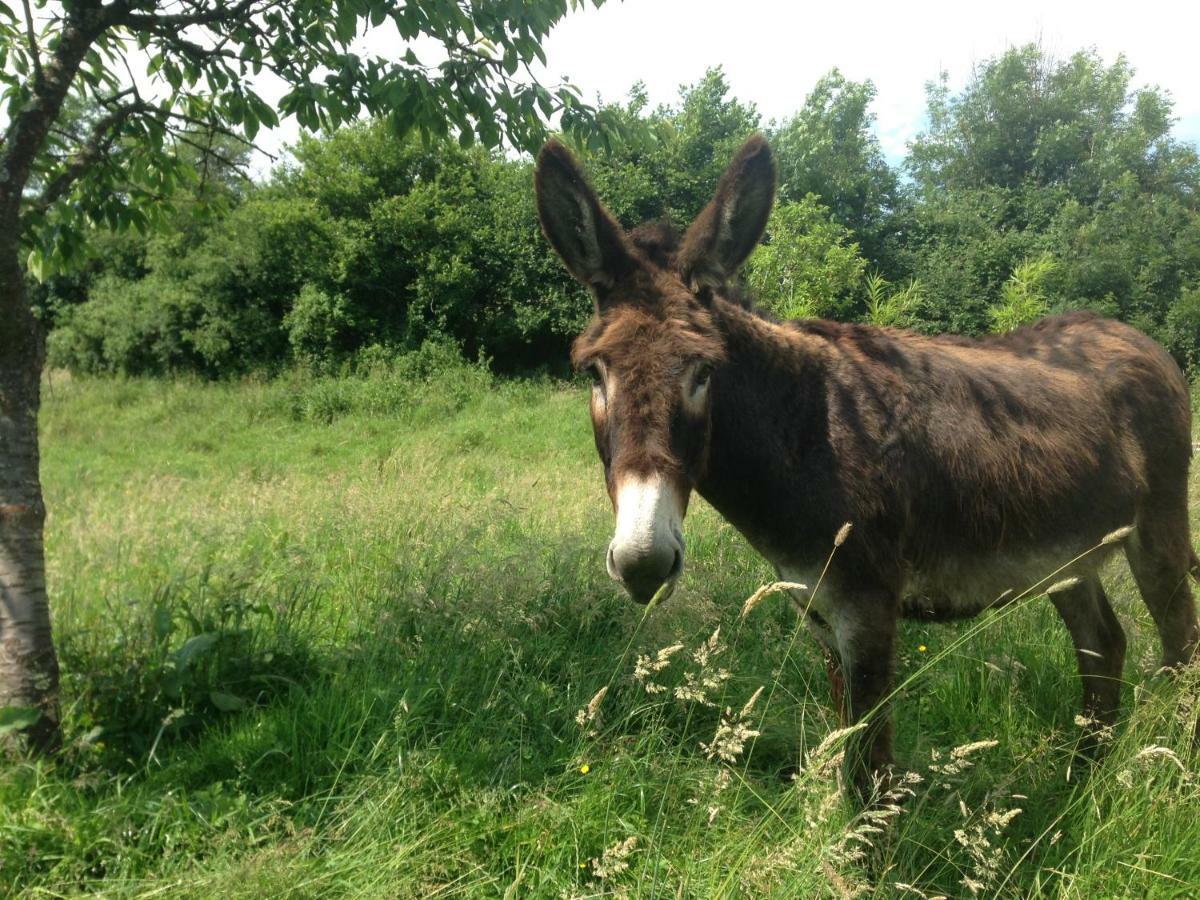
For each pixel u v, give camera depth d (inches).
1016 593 105.9
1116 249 739.4
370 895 77.1
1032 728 118.1
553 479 269.7
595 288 89.4
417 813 90.4
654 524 72.3
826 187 797.2
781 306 370.9
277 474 331.6
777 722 115.5
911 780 83.8
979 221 820.0
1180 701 97.7
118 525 176.4
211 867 80.2
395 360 627.2
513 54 102.0
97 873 81.7
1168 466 116.4
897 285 751.7
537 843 85.9
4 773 88.5
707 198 714.2
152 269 850.1
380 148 695.7
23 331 91.7
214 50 103.7
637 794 95.9
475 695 114.6
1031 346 118.1
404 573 143.9
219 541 164.9
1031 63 951.0
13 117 108.2
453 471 293.6
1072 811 94.3
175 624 117.4
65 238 115.8
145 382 678.5
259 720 103.3
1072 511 103.8
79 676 104.5
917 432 95.0
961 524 98.3
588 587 142.5
